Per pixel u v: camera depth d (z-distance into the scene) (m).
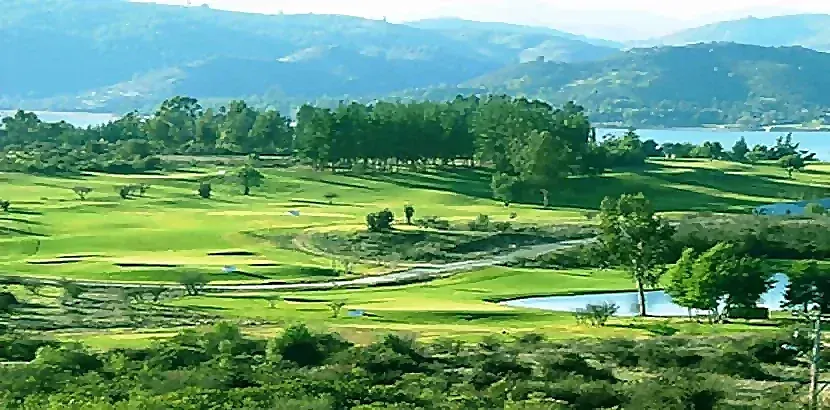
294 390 51.69
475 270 139.00
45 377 56.12
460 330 87.56
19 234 151.12
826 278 110.25
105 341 76.62
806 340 75.25
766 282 108.69
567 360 66.50
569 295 124.56
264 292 117.81
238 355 69.00
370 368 63.81
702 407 54.72
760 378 64.56
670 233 118.25
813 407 54.81
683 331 90.75
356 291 121.88
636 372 66.75
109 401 49.31
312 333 73.81
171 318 94.00
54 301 101.88
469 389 57.38
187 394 50.25
